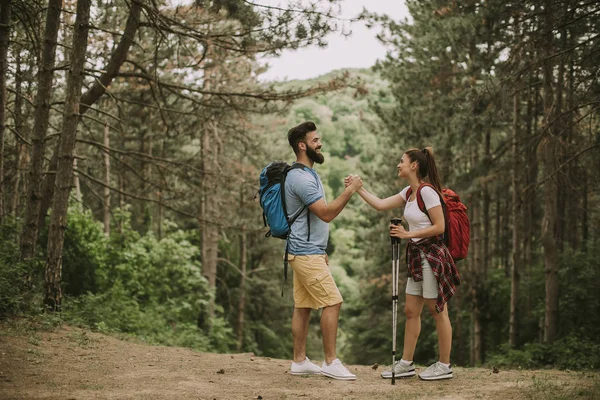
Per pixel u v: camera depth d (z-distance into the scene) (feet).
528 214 51.44
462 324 68.23
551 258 44.93
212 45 38.06
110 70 38.40
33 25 34.45
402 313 76.02
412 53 60.49
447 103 55.72
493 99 42.88
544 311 50.21
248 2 33.76
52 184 39.73
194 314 63.82
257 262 100.37
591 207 62.23
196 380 18.15
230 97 42.63
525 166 45.78
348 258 178.50
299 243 18.81
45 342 22.44
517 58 42.86
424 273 18.38
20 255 31.60
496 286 61.93
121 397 15.44
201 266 78.33
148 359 21.72
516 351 45.09
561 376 20.33
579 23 40.24
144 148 72.59
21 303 27.17
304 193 18.53
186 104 54.65
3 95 30.68
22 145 40.96
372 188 77.15
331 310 18.95
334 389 17.25
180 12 36.86
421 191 18.25
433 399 15.81
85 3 30.60
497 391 16.83
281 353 102.47
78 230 46.42
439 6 53.83
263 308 99.66
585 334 47.34
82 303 38.01
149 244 59.72
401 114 65.46
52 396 15.12
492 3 44.78
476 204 61.21
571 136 44.24
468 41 51.29
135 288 53.06
